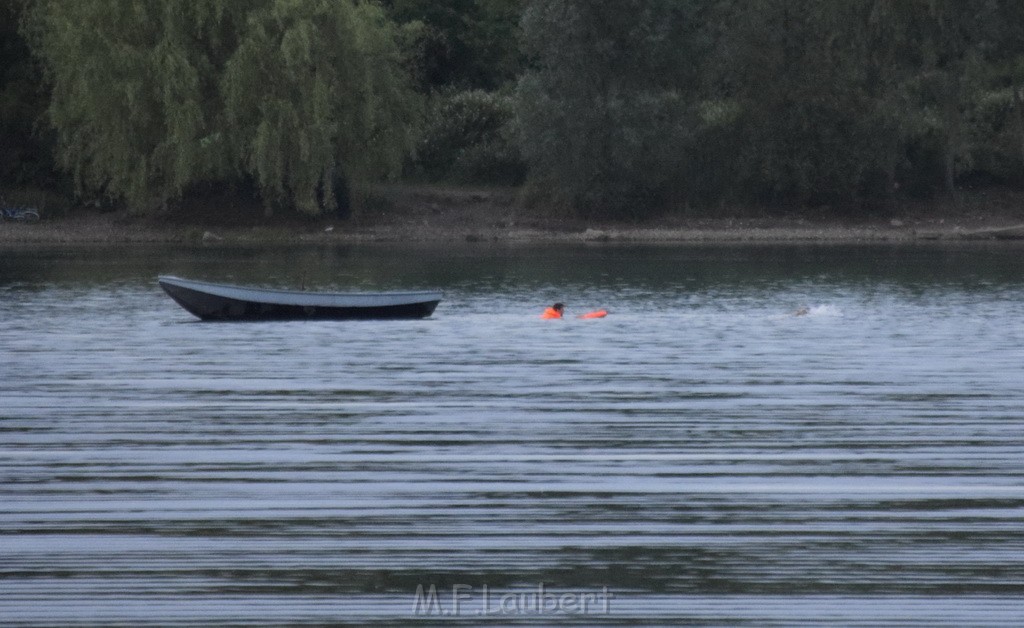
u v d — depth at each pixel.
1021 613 59.12
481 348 135.00
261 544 67.69
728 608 59.97
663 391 108.62
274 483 78.50
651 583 62.75
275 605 60.31
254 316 157.00
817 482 78.81
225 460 83.94
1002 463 83.06
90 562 65.06
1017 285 198.38
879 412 99.06
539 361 125.75
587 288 195.12
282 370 120.06
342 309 158.00
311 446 87.81
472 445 88.19
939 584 62.31
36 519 71.38
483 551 66.88
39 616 58.91
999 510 73.00
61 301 176.75
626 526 70.62
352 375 117.06
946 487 77.69
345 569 64.38
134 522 70.94
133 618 58.81
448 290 192.25
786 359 126.88
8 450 86.44
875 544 67.62
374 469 81.75
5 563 64.81
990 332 147.12
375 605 60.41
